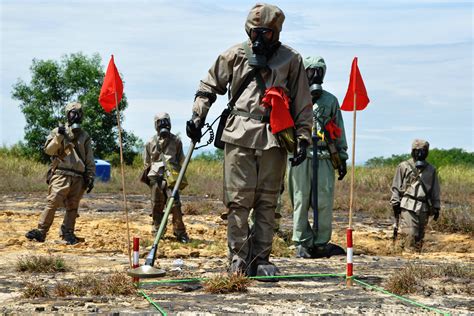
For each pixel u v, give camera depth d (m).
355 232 17.45
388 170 31.95
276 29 9.34
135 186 30.36
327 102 13.01
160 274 8.48
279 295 8.68
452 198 27.22
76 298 8.47
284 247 13.44
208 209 21.20
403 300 8.52
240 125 9.31
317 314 7.69
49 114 45.00
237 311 7.76
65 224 14.26
